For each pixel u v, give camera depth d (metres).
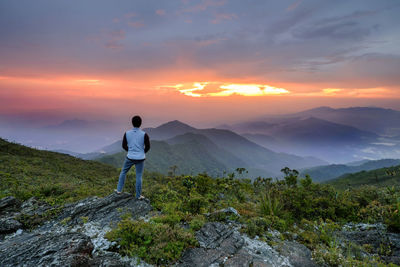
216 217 6.36
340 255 4.66
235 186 12.22
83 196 9.98
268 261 4.34
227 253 4.37
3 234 4.89
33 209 6.21
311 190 12.57
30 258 3.13
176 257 3.94
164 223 5.21
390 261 5.07
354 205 9.40
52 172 26.05
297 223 7.61
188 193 9.86
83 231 4.91
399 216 6.87
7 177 16.53
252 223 5.92
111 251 4.01
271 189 10.39
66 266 2.96
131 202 6.32
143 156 6.18
